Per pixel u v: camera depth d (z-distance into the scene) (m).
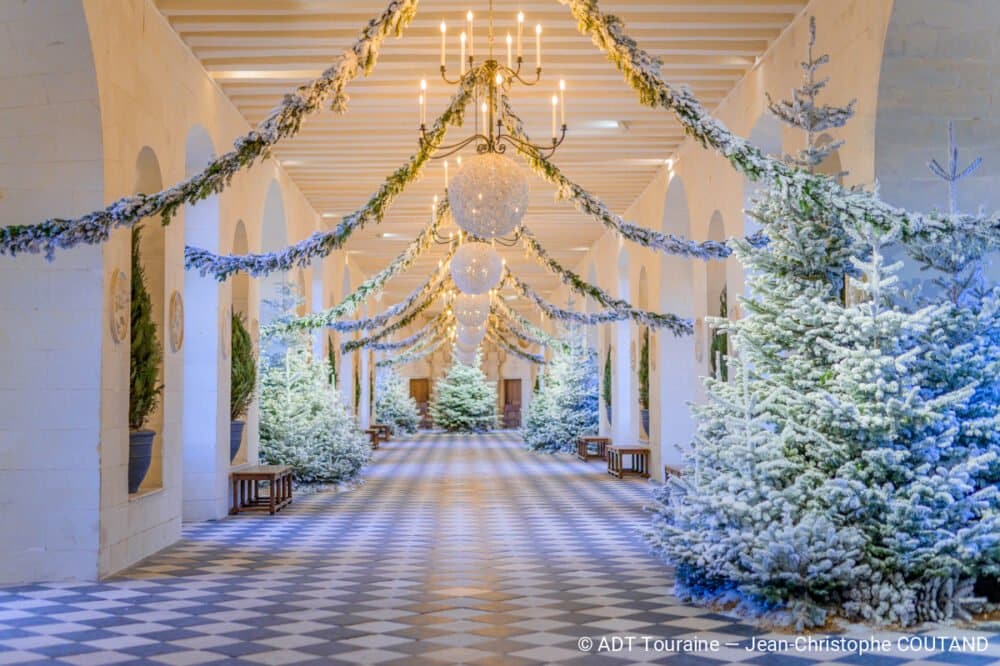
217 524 13.19
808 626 7.03
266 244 18.67
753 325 7.84
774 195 7.61
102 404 9.25
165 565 9.99
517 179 8.34
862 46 9.31
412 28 11.40
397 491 17.47
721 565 7.40
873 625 7.06
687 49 12.11
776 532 6.82
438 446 30.45
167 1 10.54
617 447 20.47
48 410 9.18
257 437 16.42
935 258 7.87
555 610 7.81
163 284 11.18
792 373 7.66
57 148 9.14
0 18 8.77
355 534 12.21
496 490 17.64
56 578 9.10
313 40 11.61
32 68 8.97
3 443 9.17
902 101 9.01
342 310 14.90
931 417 7.04
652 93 6.99
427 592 8.57
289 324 15.63
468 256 11.72
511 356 45.66
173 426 11.48
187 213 13.33
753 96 12.78
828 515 7.12
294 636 7.00
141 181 10.86
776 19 11.24
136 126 10.09
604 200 21.77
